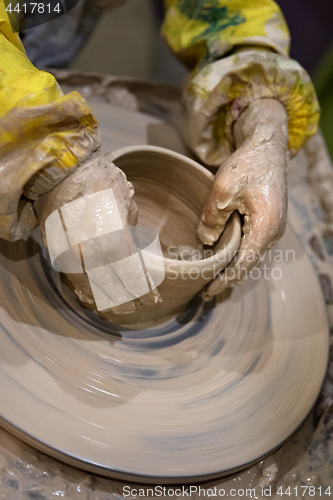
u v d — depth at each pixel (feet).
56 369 2.47
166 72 8.98
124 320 2.81
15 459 2.41
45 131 2.25
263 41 3.49
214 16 3.70
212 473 2.40
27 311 2.62
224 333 3.09
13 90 2.19
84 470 2.48
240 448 2.56
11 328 2.49
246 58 3.31
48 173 2.25
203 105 3.43
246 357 3.01
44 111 2.14
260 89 3.38
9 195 2.22
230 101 3.47
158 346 2.87
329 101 7.72
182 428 2.50
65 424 2.28
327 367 3.29
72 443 2.23
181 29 3.90
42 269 2.86
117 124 3.93
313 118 3.59
